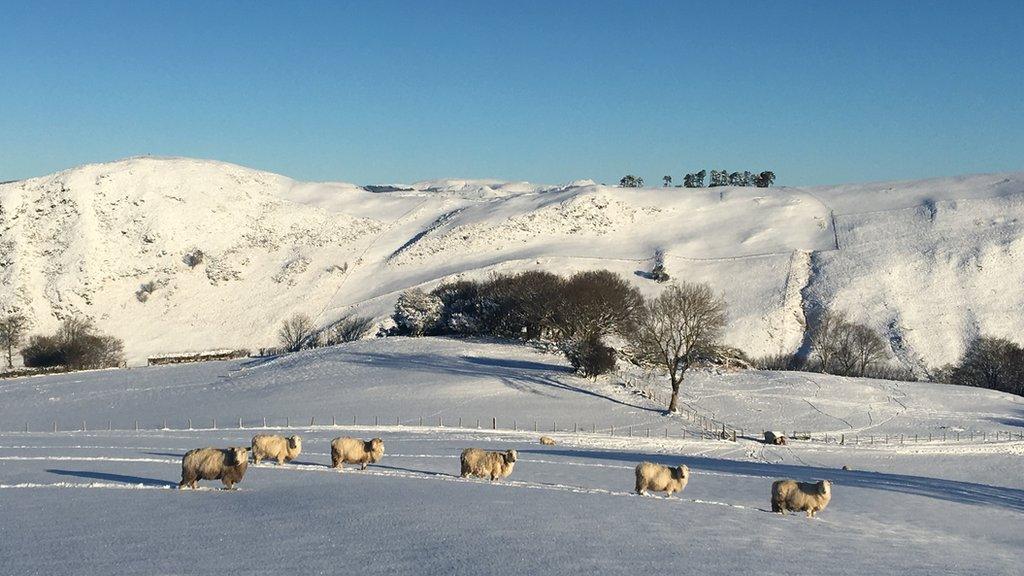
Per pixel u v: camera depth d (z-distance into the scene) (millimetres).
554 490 26594
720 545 17797
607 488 28812
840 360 122812
